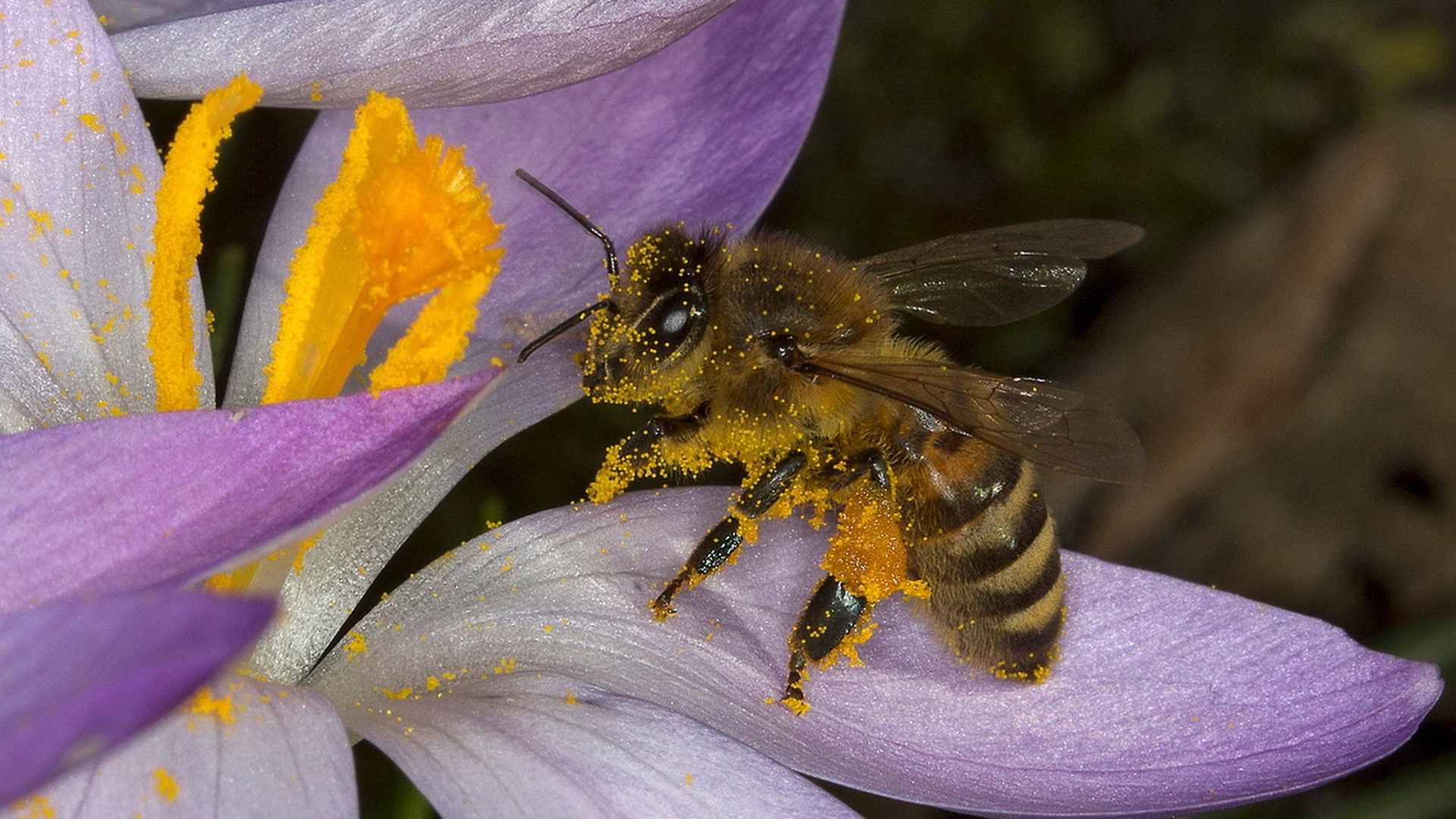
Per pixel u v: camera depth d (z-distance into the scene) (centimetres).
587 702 11
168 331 11
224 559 10
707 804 11
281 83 11
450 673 11
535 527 12
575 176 12
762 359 12
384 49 11
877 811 14
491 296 12
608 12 11
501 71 11
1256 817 14
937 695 12
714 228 12
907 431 12
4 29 11
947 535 12
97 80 11
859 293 12
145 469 10
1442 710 14
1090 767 11
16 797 9
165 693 9
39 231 11
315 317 11
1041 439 12
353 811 10
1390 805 13
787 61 12
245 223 14
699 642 12
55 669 10
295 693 11
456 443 12
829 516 12
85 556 10
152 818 10
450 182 11
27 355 11
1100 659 12
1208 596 12
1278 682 11
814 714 11
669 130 12
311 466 10
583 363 12
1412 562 14
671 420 12
